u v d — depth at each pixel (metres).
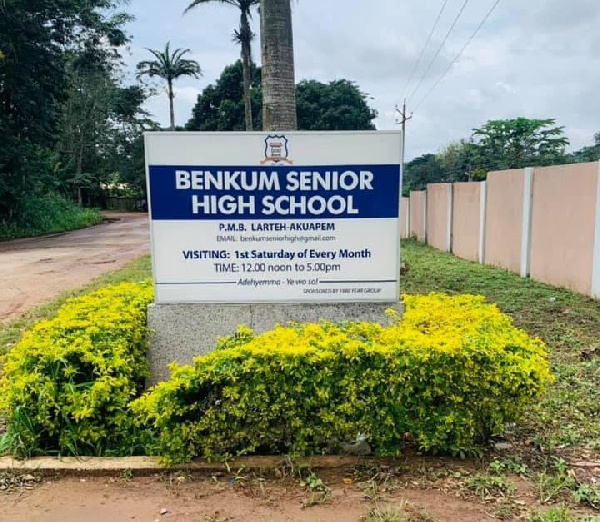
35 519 2.56
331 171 3.75
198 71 40.03
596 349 5.17
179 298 3.87
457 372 2.97
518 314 6.77
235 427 2.95
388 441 3.01
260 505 2.63
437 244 16.23
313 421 2.97
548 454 3.11
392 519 2.46
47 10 20.41
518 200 10.18
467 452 3.05
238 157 3.74
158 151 3.72
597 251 7.59
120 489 2.81
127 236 21.83
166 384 2.96
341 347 2.99
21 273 11.05
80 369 3.22
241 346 3.09
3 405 3.06
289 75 6.81
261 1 6.81
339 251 3.84
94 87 39.34
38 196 26.11
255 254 3.84
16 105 21.47
